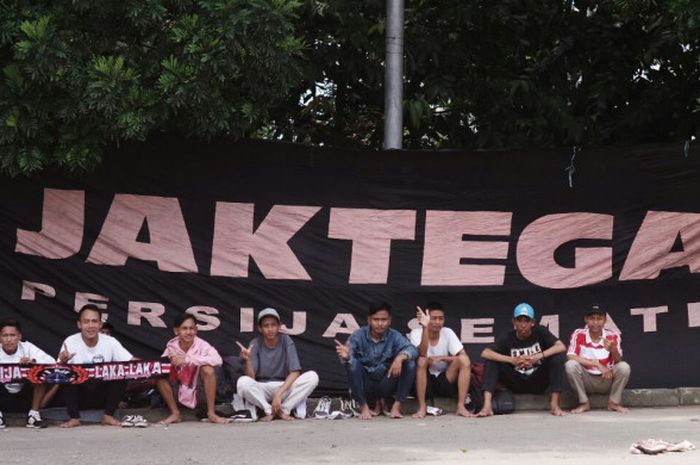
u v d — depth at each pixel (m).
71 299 11.40
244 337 11.62
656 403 11.66
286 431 9.70
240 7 10.65
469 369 11.00
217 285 11.62
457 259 11.93
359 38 13.27
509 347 11.07
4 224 11.36
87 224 11.46
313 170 11.80
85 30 10.91
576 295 11.98
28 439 9.24
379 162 11.86
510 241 11.98
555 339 11.12
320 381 11.66
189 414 10.91
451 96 13.73
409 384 10.88
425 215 11.91
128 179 11.53
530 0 14.42
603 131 15.02
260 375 10.91
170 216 11.59
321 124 15.09
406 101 13.70
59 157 10.78
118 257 11.50
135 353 11.45
